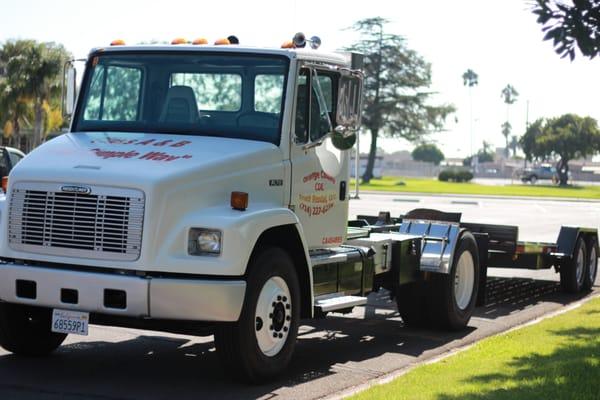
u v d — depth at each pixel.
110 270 7.96
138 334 10.84
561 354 9.34
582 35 8.48
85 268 8.03
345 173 9.93
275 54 9.09
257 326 8.38
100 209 7.95
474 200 55.09
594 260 16.47
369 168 109.75
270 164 8.84
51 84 56.72
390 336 11.41
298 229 8.75
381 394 7.59
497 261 14.80
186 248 7.96
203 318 7.88
